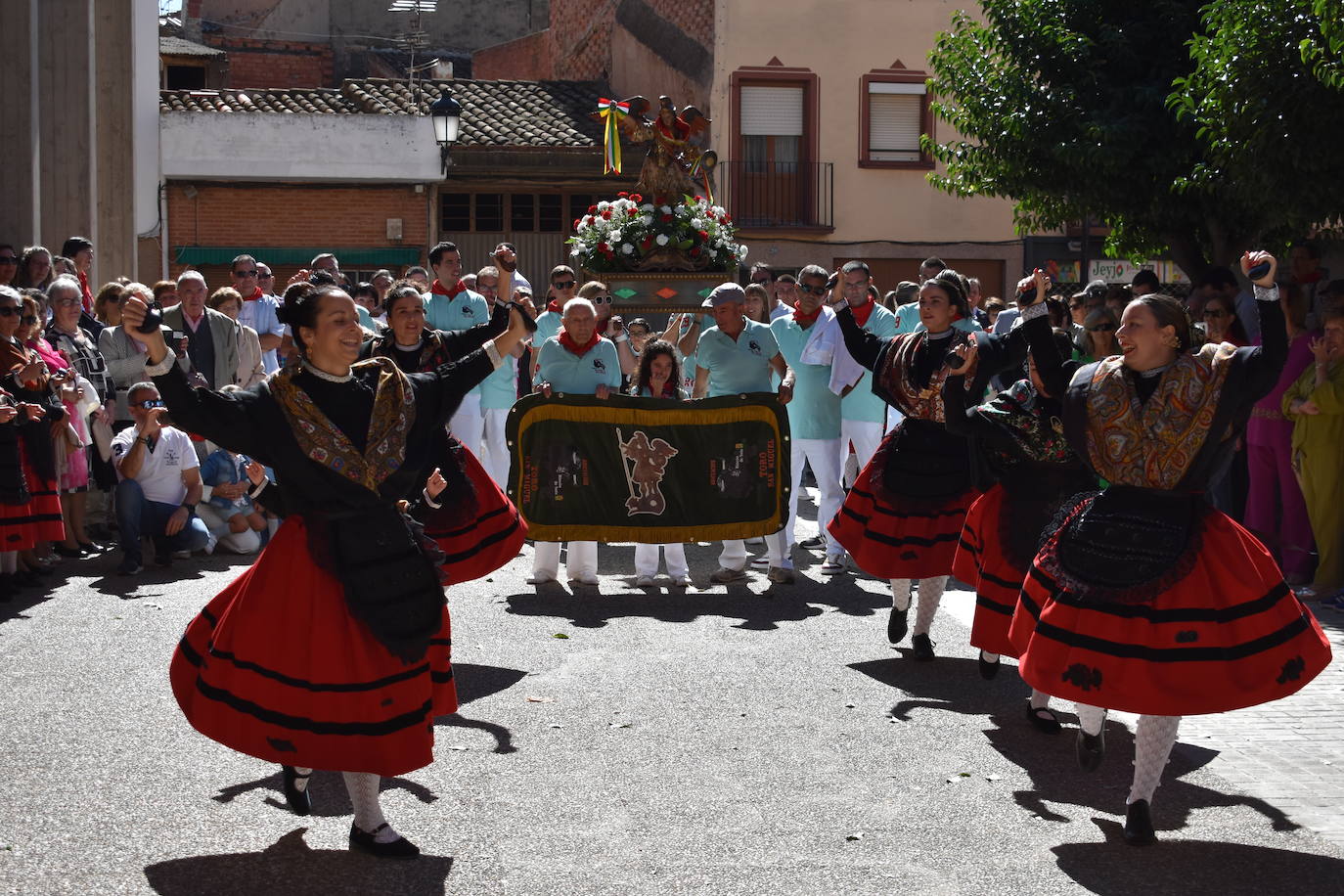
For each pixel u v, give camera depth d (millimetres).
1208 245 14984
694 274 13758
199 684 4754
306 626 4676
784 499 10047
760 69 25359
